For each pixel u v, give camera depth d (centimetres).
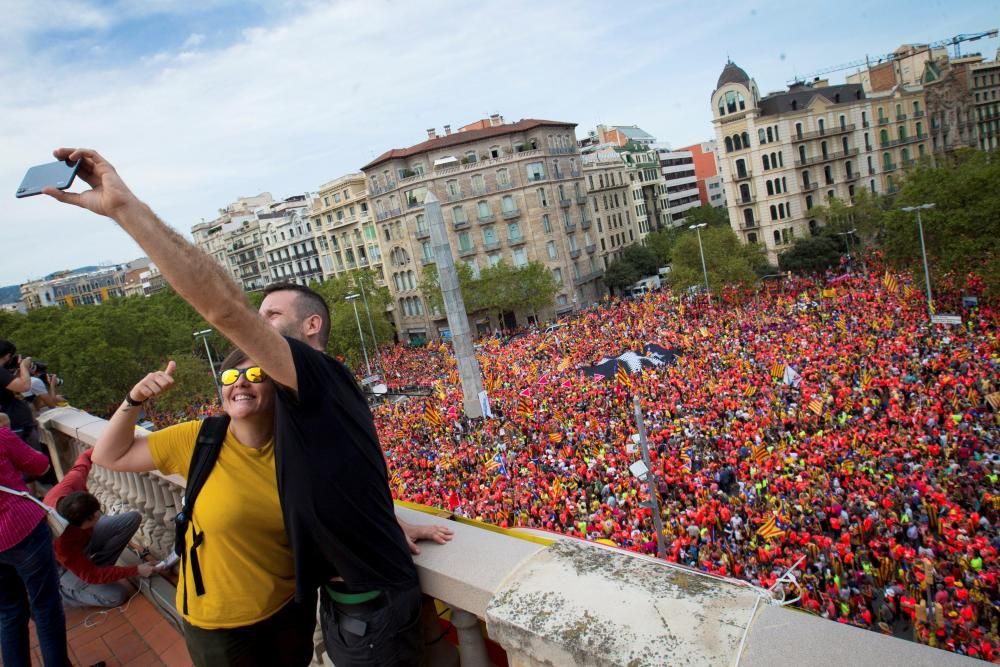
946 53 10575
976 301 3975
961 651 1249
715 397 2922
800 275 7312
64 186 191
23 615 490
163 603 585
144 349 5653
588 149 11606
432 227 3859
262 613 294
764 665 186
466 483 2594
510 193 8069
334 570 281
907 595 1438
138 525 617
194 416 5000
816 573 1557
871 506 1752
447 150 8169
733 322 4756
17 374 717
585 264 8875
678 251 6381
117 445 309
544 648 219
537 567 261
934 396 2469
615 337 5009
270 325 223
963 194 4153
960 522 1603
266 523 288
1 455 462
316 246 10512
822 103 8556
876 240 7294
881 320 3909
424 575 287
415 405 4306
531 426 3102
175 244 192
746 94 8350
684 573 239
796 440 2373
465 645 298
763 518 1795
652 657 196
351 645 271
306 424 239
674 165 14150
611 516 1981
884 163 9206
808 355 3325
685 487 2116
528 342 5862
